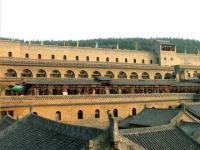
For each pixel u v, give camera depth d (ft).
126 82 362.74
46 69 342.64
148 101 328.70
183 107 224.33
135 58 461.78
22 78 308.40
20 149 102.94
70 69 360.89
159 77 442.09
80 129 89.71
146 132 129.59
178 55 503.61
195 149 122.72
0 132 131.95
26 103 259.19
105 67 388.37
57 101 274.16
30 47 374.63
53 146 92.99
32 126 118.11
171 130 134.62
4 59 313.32
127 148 83.30
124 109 312.29
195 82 427.33
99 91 340.80
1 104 246.88
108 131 82.02
